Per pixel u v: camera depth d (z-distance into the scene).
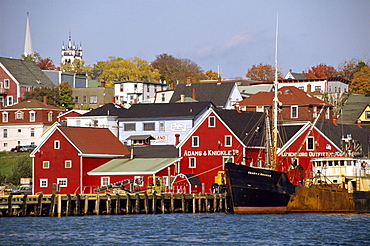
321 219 184.88
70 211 191.88
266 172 194.50
